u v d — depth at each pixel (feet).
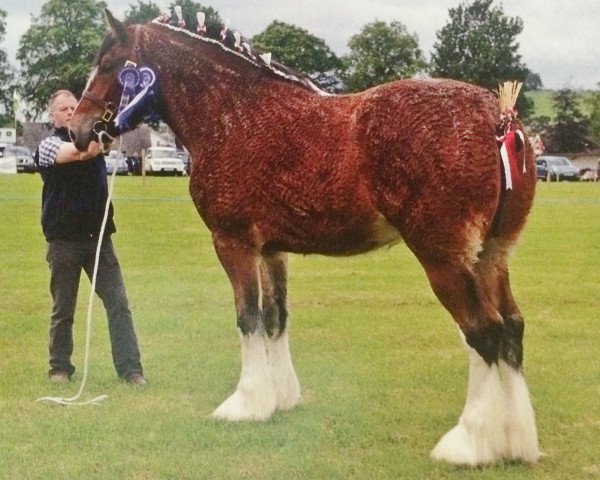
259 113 18.80
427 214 16.31
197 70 19.79
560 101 248.11
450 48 242.58
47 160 22.24
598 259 48.39
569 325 30.63
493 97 16.89
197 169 19.51
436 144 16.15
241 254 19.35
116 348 23.30
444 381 23.38
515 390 16.93
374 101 17.06
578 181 169.17
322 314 32.68
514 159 16.52
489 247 17.38
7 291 37.52
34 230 61.41
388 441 18.63
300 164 17.98
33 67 285.43
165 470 16.97
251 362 19.83
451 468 16.80
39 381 23.44
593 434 19.07
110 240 23.29
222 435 18.89
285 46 228.43
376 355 26.40
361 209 17.37
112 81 20.94
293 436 18.83
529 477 16.43
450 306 16.61
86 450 18.19
